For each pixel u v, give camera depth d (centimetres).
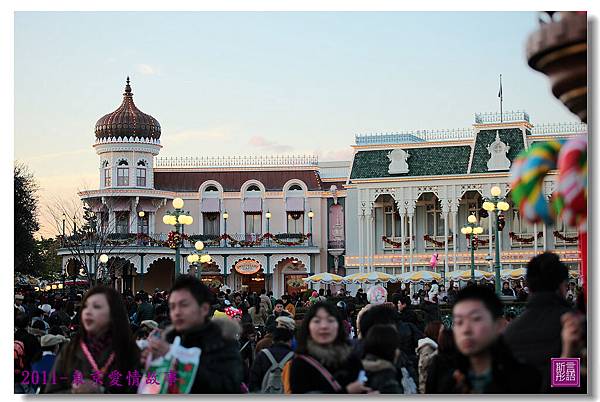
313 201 7506
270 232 7538
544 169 707
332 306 984
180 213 3331
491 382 767
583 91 730
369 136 7356
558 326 905
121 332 972
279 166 7650
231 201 7562
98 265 6438
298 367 963
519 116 6738
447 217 6756
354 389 956
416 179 6819
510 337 923
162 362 880
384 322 1227
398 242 7075
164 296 4006
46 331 2102
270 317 2400
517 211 6700
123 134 7356
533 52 713
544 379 895
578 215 692
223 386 887
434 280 5366
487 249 6731
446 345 1110
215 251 7288
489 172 6656
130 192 7206
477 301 764
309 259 7325
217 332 916
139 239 6944
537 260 950
